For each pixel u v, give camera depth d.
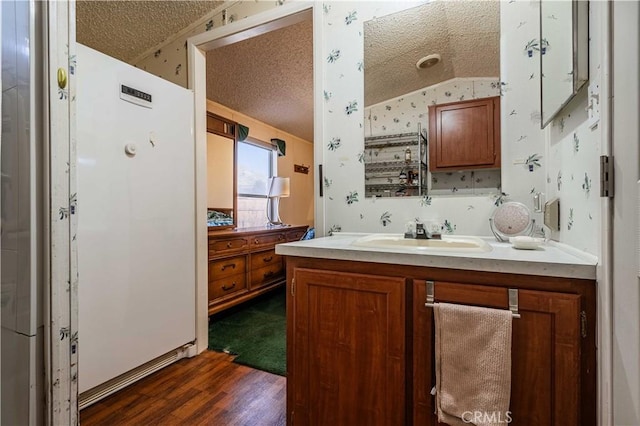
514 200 1.31
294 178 4.75
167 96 1.89
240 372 1.84
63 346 0.92
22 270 0.87
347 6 1.61
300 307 1.11
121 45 2.26
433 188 1.46
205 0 1.95
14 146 0.89
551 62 1.09
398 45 1.52
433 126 1.46
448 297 0.89
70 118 0.94
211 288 2.53
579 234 0.89
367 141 1.58
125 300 1.63
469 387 0.84
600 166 0.71
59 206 0.91
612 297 0.68
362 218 1.59
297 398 1.11
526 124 1.29
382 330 0.98
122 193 1.63
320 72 1.66
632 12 0.62
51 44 0.89
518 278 0.83
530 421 0.80
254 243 3.05
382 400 0.98
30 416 0.86
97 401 1.54
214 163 3.21
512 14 1.31
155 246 1.80
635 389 0.62
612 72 0.68
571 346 0.76
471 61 1.39
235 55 2.56
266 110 3.63
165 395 1.60
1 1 0.90
